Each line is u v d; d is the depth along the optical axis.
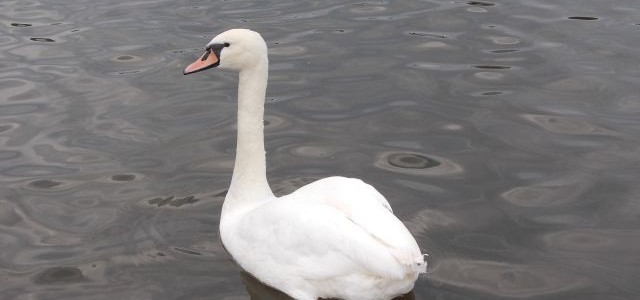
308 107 4.56
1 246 3.83
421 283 3.64
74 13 5.49
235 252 3.72
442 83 4.70
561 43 5.02
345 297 3.52
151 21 5.36
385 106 4.55
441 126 4.41
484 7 5.48
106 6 5.59
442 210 3.96
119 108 4.55
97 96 4.64
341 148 4.29
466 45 5.03
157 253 3.79
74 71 4.84
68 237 3.87
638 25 5.19
